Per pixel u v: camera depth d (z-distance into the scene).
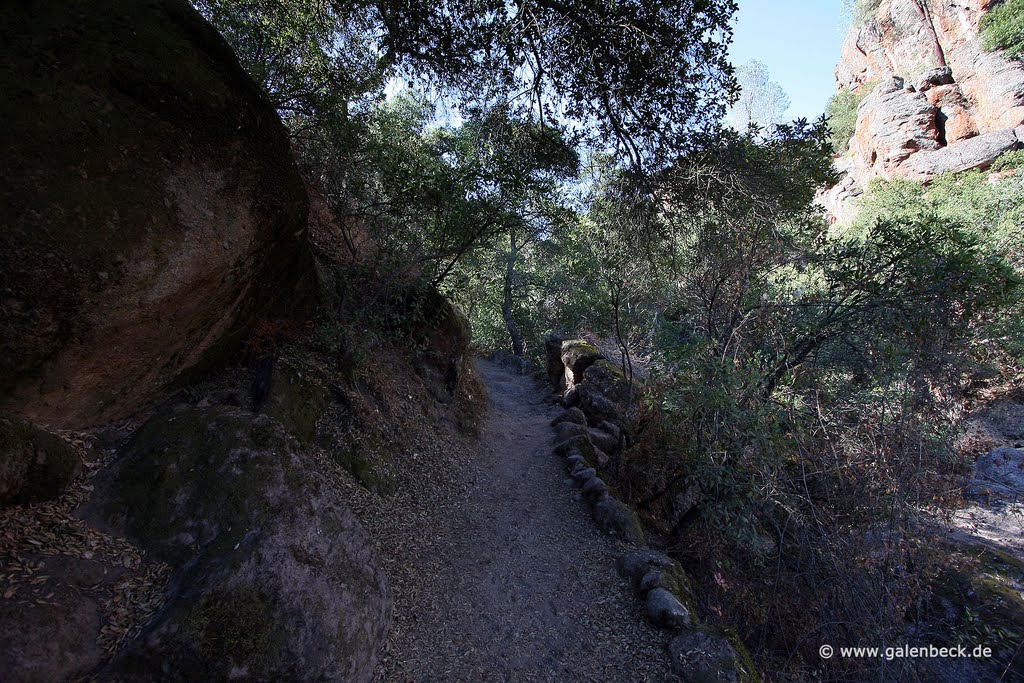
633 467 8.88
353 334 7.54
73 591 3.28
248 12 8.23
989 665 6.14
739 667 4.71
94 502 3.97
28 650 2.87
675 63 6.72
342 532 4.36
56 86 4.05
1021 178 22.28
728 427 6.02
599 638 5.23
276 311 6.94
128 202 4.25
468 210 8.23
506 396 17.08
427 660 4.49
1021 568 7.52
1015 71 30.08
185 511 4.02
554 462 9.91
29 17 4.21
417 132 12.38
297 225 6.00
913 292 5.90
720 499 6.35
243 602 3.41
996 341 6.27
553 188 8.82
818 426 6.02
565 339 17.52
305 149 9.47
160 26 4.90
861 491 5.93
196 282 4.76
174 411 5.01
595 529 7.44
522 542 6.87
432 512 6.74
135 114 4.39
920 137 32.47
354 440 6.61
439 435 8.99
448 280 11.21
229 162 5.03
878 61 45.06
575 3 6.51
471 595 5.58
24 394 3.90
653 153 7.43
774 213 6.89
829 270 6.50
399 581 5.22
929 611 6.85
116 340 4.34
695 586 6.84
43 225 3.78
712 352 6.38
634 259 9.49
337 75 8.84
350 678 3.63
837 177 7.07
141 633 3.20
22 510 3.59
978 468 10.68
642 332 12.11
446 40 7.31
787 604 6.41
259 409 5.67
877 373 6.01
